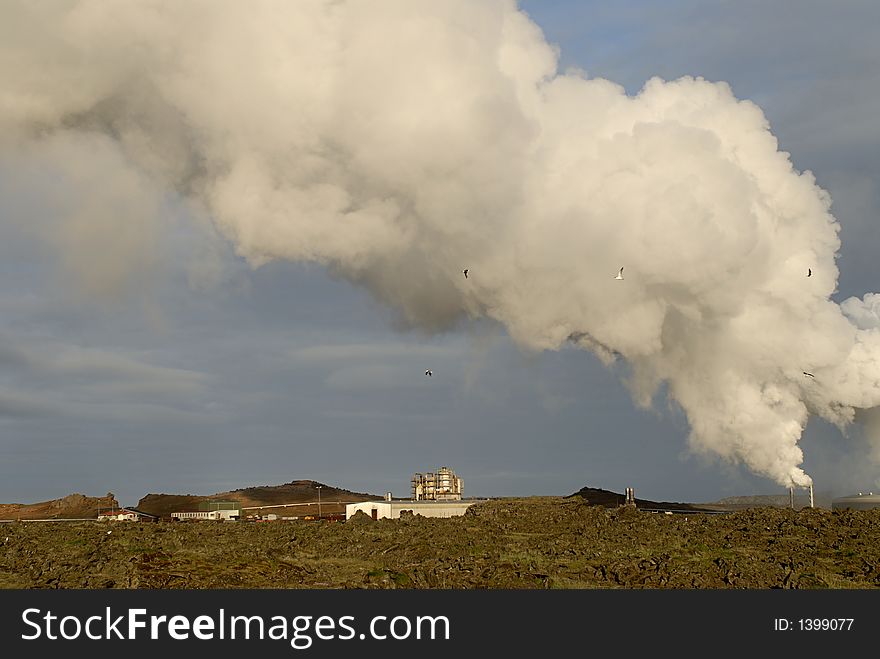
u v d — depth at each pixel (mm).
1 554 186875
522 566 167250
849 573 167125
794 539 198750
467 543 198625
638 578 158625
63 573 162875
